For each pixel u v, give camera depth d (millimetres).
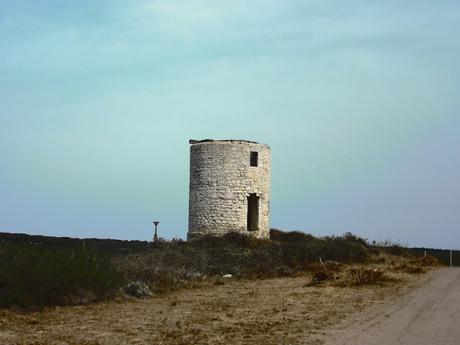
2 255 20156
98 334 13711
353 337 13031
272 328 14430
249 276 30000
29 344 12445
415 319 15562
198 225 40844
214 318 16188
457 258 44562
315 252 35656
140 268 26797
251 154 41750
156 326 14875
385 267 32406
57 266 19109
